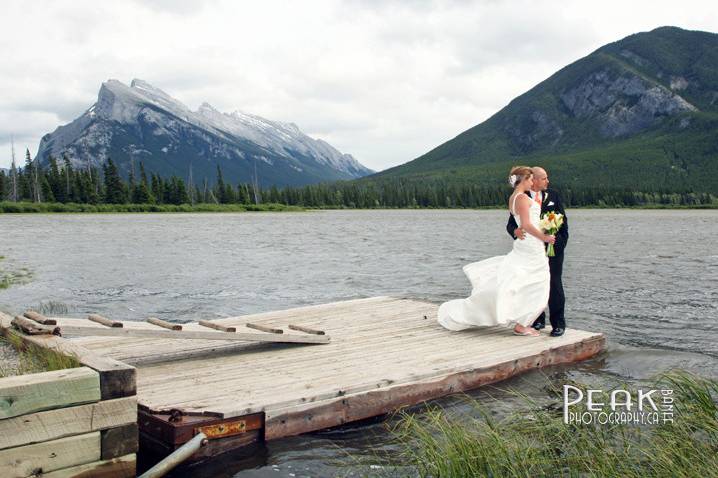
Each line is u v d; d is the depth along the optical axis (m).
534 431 5.73
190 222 73.88
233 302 15.70
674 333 11.43
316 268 23.56
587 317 13.15
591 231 56.06
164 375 7.05
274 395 6.26
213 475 5.36
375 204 191.50
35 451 4.48
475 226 68.38
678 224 75.88
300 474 5.36
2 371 6.47
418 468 5.25
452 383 7.43
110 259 26.48
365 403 6.63
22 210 105.12
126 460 4.91
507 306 9.32
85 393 4.70
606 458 4.94
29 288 17.67
